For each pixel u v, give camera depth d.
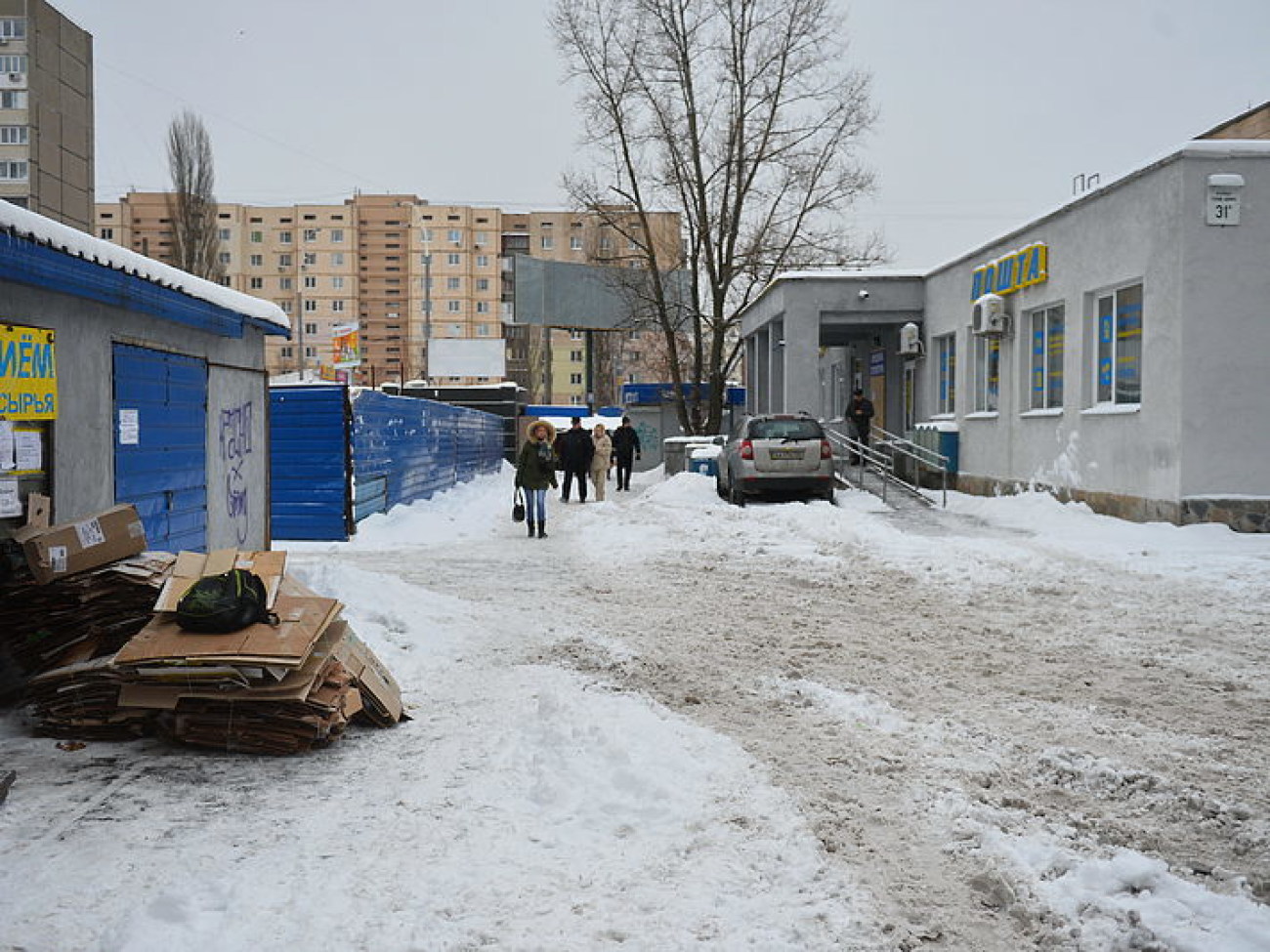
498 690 7.06
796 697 6.92
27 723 6.11
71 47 72.19
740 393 45.19
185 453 10.38
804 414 22.03
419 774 5.34
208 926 3.62
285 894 3.86
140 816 4.66
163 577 6.26
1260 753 5.78
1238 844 4.45
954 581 12.16
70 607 6.23
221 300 10.54
